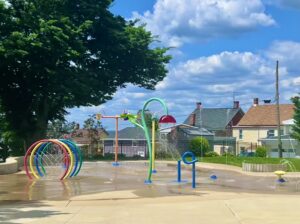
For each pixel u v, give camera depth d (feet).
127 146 201.87
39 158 75.31
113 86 151.64
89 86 132.26
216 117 275.39
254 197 46.19
